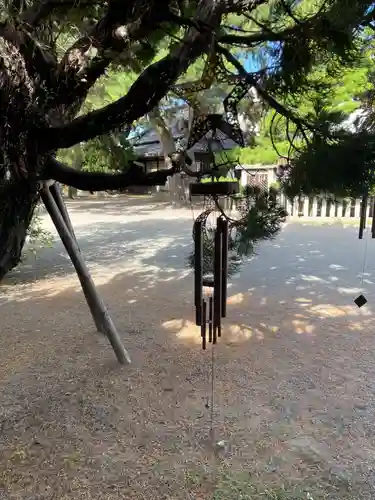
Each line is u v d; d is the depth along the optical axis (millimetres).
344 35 1242
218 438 2123
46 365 2959
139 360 3016
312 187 1344
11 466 1934
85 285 2967
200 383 2676
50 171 1515
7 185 1346
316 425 2229
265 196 1849
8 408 2410
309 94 1502
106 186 1539
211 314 1956
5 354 3137
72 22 1619
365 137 1296
